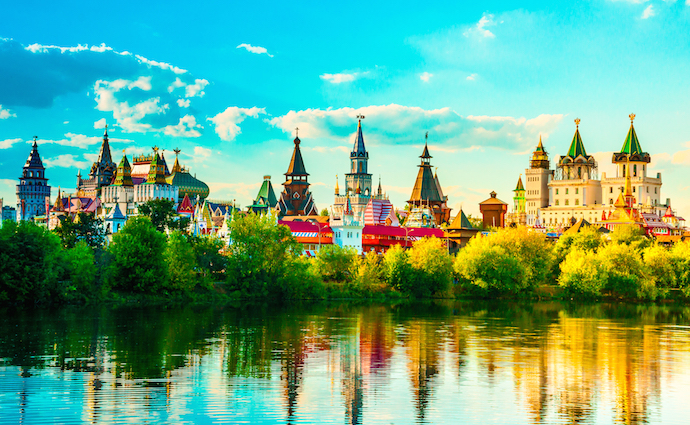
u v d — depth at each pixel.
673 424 79.69
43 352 109.62
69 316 149.88
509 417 81.25
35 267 162.12
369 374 100.44
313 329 141.12
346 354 114.44
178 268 189.38
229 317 157.12
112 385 90.44
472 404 85.81
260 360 108.25
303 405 84.19
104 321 143.88
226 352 113.75
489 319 162.75
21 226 167.00
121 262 182.12
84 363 102.44
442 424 78.25
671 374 102.81
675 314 178.75
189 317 154.75
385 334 136.12
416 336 134.25
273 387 91.88
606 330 146.25
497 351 119.19
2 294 158.25
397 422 78.69
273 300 199.12
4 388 87.94
